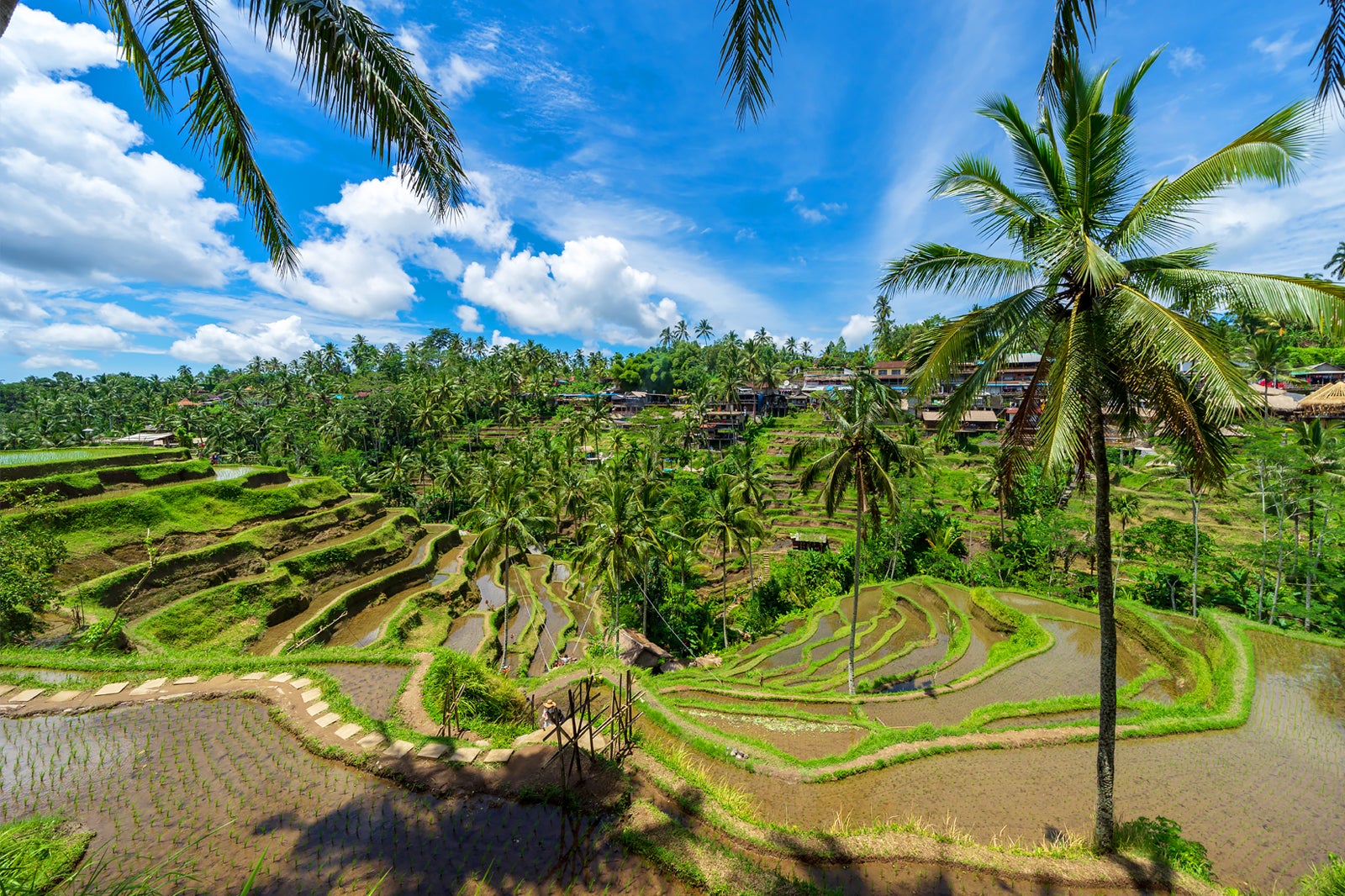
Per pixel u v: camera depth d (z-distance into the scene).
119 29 6.05
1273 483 34.03
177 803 8.95
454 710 12.45
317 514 50.72
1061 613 34.06
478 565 36.06
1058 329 9.73
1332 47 6.63
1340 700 20.23
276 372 155.88
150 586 34.59
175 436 86.06
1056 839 12.52
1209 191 8.27
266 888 7.17
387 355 156.12
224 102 6.66
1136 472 57.88
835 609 39.34
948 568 45.03
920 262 10.73
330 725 11.50
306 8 5.43
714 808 10.05
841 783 14.84
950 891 9.41
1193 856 10.65
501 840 8.36
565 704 17.11
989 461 61.78
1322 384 67.31
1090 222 9.52
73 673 13.76
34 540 25.12
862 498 25.05
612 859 8.17
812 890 8.12
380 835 8.33
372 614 42.00
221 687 13.19
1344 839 13.02
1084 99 8.96
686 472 77.31
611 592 40.50
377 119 6.07
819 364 127.38
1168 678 25.45
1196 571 35.16
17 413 102.94
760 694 23.89
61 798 9.01
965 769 15.73
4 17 4.43
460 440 100.94
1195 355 7.48
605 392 117.31
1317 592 34.22
